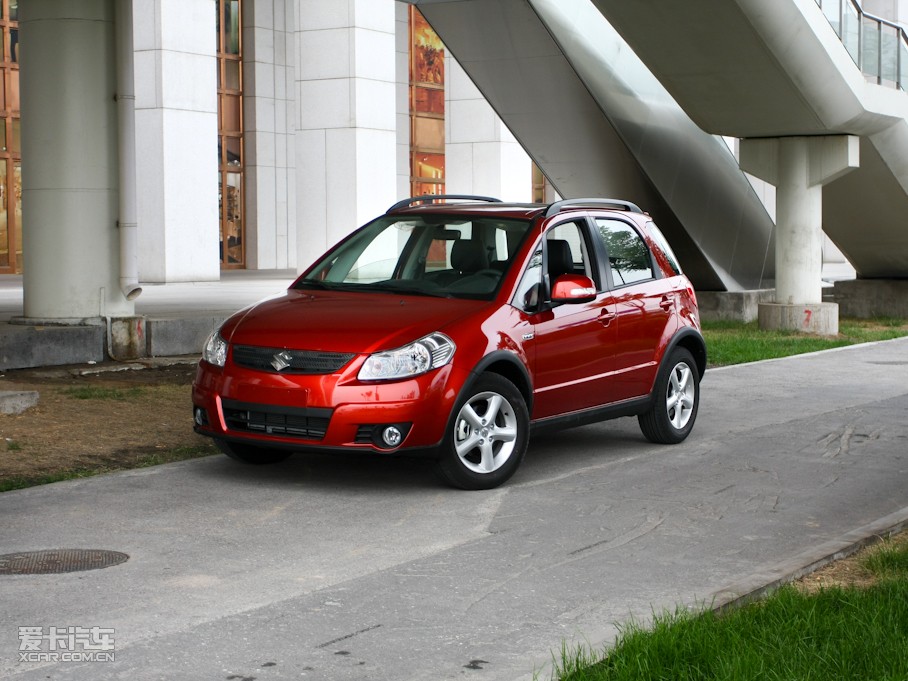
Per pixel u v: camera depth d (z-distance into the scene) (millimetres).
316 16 30188
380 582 5500
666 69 17109
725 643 4367
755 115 18109
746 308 21719
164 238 27969
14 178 30438
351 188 30062
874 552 6039
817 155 19234
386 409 7094
